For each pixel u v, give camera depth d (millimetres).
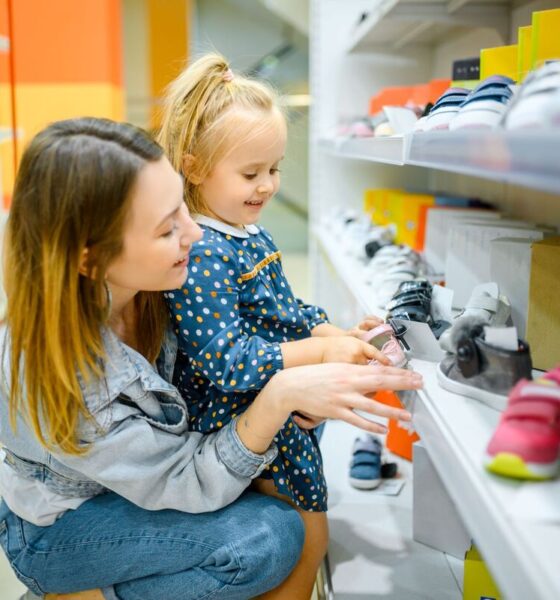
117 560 1253
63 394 1106
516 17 2088
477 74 1677
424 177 3443
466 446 835
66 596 1325
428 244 2027
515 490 733
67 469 1256
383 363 1162
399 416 1078
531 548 629
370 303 1731
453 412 942
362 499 1713
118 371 1160
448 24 2334
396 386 1071
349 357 1199
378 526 1587
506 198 2219
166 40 7105
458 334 1012
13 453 1268
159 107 1499
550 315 1177
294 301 1492
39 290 1086
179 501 1237
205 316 1252
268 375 1227
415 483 1487
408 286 1383
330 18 3314
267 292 1372
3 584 1629
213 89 1321
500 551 663
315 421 1397
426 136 1085
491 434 870
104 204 1043
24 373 1137
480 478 760
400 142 1274
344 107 3371
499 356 947
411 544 1513
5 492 1316
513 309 1333
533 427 767
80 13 3955
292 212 7031
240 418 1242
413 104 2084
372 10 2297
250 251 1387
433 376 1116
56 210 1041
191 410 1381
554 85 813
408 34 2879
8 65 3891
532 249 1181
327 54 3336
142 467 1190
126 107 7156
